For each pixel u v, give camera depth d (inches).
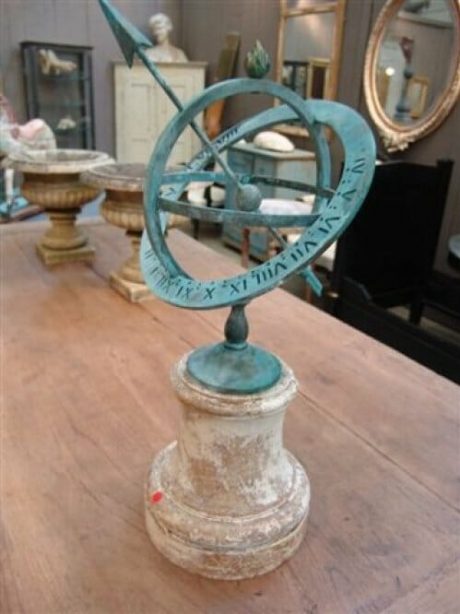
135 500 27.6
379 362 42.6
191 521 23.6
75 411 34.9
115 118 179.2
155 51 171.0
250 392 23.0
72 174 58.0
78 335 45.6
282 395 23.5
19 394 36.6
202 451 24.0
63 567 23.6
